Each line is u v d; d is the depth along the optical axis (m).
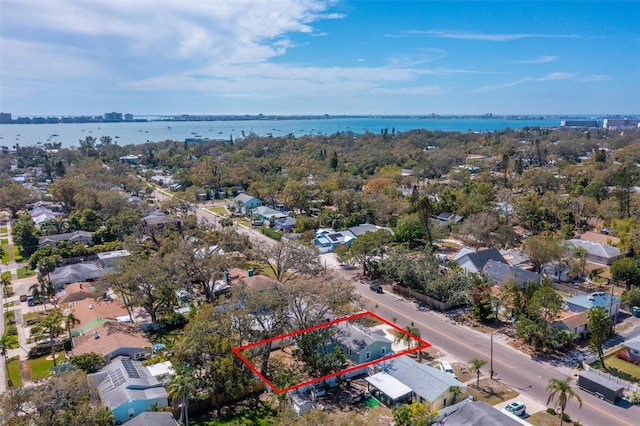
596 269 79.19
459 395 42.00
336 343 50.72
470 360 50.25
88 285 70.44
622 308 63.69
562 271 75.12
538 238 78.88
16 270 83.56
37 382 42.28
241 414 41.84
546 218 108.38
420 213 92.19
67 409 35.19
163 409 40.84
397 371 45.66
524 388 44.72
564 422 39.16
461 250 83.88
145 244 89.00
